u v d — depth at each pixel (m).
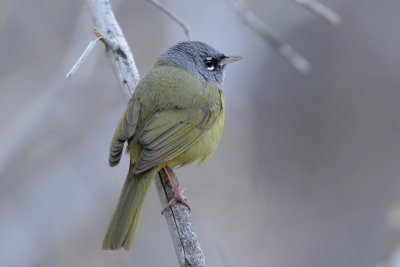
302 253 16.06
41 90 14.16
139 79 10.78
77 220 14.05
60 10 15.63
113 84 15.20
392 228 12.40
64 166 14.54
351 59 18.88
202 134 10.75
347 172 18.05
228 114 16.56
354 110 18.59
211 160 15.33
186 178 14.41
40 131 13.27
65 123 14.55
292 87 18.75
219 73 11.70
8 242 13.46
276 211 17.05
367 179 17.81
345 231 16.47
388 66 18.69
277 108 18.58
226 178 15.06
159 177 10.46
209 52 11.58
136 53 15.70
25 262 13.22
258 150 17.73
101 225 14.10
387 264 12.24
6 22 15.24
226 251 13.48
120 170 14.91
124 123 10.32
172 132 10.38
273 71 18.72
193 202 14.13
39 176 14.24
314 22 19.06
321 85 18.83
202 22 16.56
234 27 16.88
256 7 18.41
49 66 15.12
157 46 15.85
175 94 10.69
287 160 18.20
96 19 10.75
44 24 15.52
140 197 9.78
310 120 18.59
